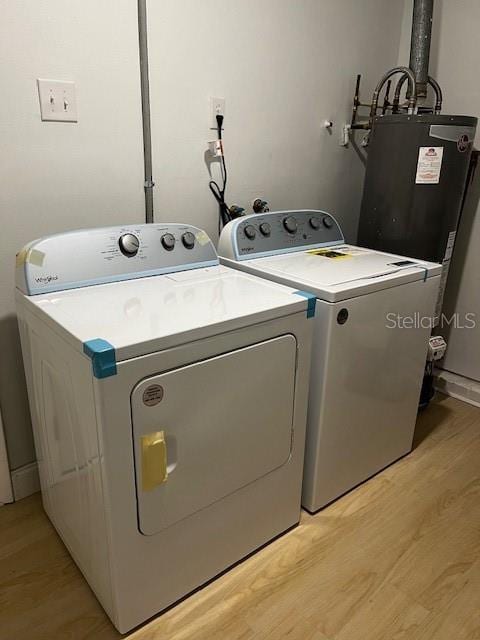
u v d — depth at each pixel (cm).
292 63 199
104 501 109
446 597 137
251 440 132
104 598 127
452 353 253
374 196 205
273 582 141
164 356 104
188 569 131
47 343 118
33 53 136
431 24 204
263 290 138
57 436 131
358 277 153
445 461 196
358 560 149
